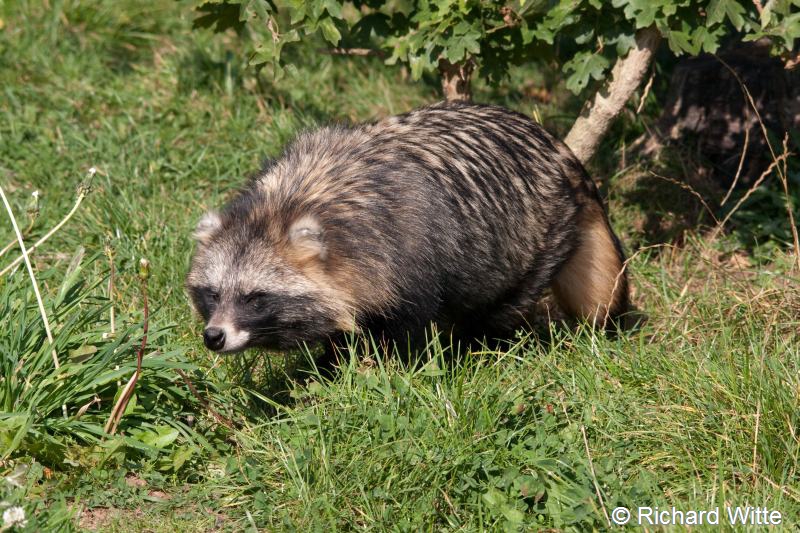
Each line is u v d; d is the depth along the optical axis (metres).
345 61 12.64
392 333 7.35
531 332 8.09
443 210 7.33
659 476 6.18
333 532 5.68
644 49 8.80
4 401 6.26
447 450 6.06
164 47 12.56
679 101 10.95
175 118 11.28
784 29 7.72
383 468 6.05
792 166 10.48
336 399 6.63
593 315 8.62
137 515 5.98
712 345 7.31
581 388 6.94
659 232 10.29
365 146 7.57
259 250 7.01
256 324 7.00
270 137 11.06
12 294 7.01
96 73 11.87
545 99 12.48
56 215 9.62
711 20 7.85
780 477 6.03
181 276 8.56
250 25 12.70
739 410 6.38
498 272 7.79
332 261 7.05
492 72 9.26
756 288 8.59
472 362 7.52
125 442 6.27
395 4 13.12
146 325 6.29
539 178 8.09
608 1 8.48
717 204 10.47
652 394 6.88
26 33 12.06
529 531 5.76
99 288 8.33
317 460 6.15
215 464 6.53
